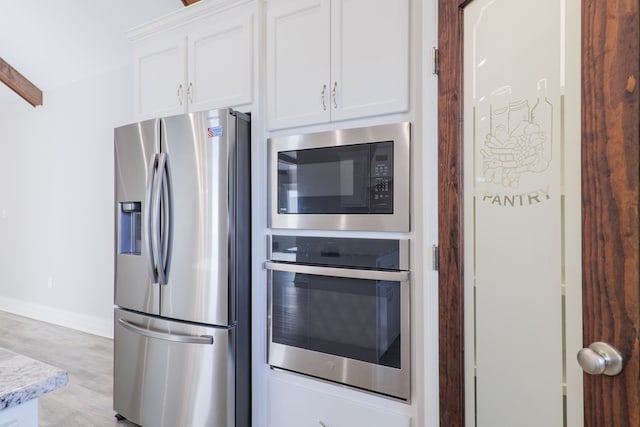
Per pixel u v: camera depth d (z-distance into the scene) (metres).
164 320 1.91
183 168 1.85
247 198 1.88
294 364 1.77
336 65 1.66
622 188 0.73
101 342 3.45
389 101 1.54
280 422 1.82
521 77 1.00
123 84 3.45
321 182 1.70
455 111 1.23
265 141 1.87
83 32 3.23
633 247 0.71
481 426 1.14
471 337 1.18
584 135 0.80
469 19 1.19
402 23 1.52
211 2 1.95
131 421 2.05
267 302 1.86
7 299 4.51
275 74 1.83
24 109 4.29
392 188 1.53
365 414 1.60
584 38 0.80
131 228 2.18
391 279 1.51
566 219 0.87
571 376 0.86
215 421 1.78
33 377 0.71
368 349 1.59
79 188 3.80
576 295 0.85
